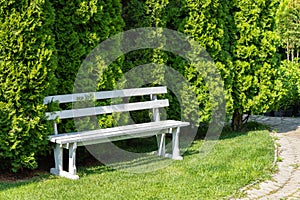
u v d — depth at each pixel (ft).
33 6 15.97
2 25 15.60
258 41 25.95
